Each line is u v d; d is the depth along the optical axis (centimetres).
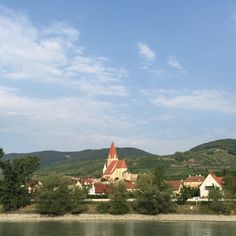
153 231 13900
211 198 19438
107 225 16025
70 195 19862
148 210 18962
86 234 13238
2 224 16812
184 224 16338
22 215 19612
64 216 19325
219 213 18838
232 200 19562
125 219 18638
